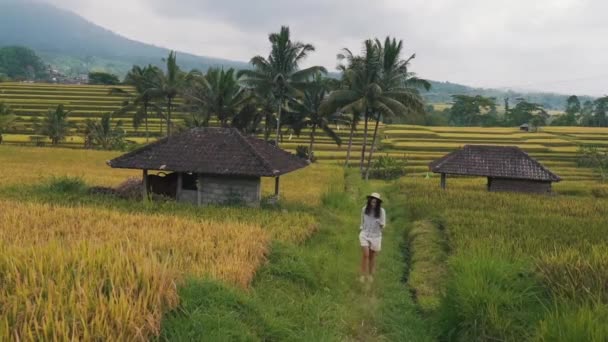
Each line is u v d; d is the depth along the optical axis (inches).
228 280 329.1
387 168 2194.9
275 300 343.9
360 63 1583.4
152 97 1947.6
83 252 285.9
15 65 7022.6
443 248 552.4
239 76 1649.9
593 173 2303.2
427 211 777.6
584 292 297.7
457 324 305.1
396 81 1625.2
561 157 2652.6
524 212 825.5
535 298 307.1
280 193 1052.5
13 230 454.9
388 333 331.6
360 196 1167.6
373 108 1589.6
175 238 437.7
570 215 821.9
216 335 239.1
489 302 295.3
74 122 3122.5
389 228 757.3
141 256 282.2
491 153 1299.2
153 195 826.2
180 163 792.9
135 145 2262.6
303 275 398.3
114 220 554.9
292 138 2979.8
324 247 552.1
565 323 246.8
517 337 277.0
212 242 441.7
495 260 347.9
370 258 468.8
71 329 207.2
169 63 1911.9
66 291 237.0
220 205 792.3
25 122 3090.6
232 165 788.0
